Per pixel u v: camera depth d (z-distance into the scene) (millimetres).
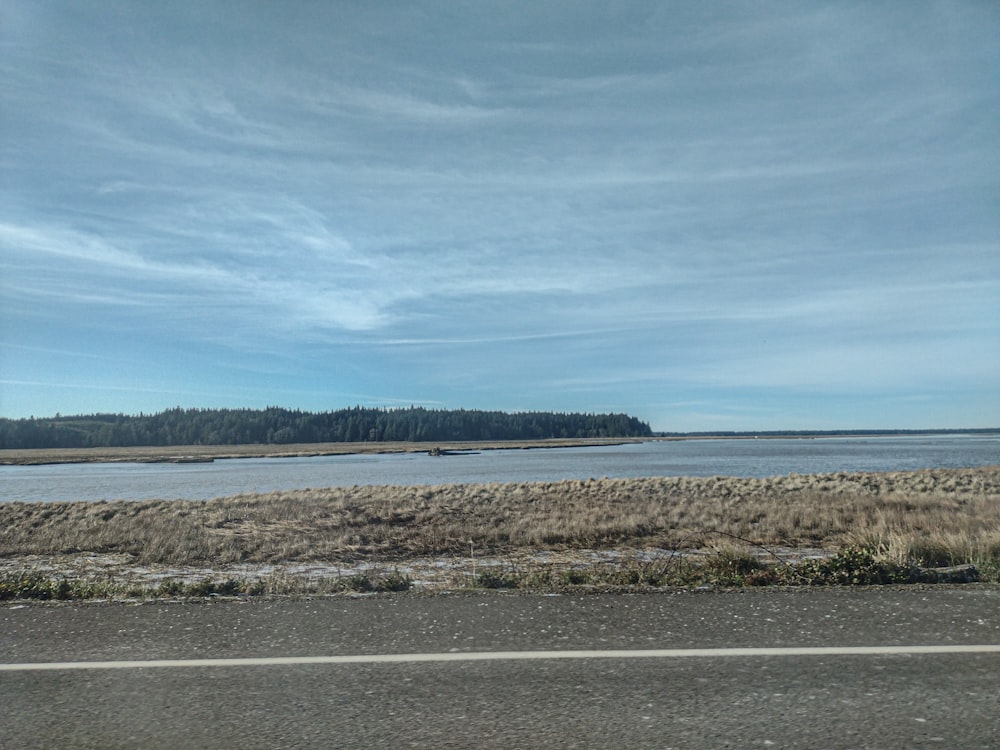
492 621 5641
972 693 3896
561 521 19031
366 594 6836
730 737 3385
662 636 5109
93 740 3482
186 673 4445
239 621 5766
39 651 4961
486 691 4051
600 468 69188
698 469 64312
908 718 3570
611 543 15695
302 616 5910
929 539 11289
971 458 82562
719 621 5508
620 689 4043
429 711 3773
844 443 195500
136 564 13289
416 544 15609
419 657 4707
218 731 3568
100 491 43750
